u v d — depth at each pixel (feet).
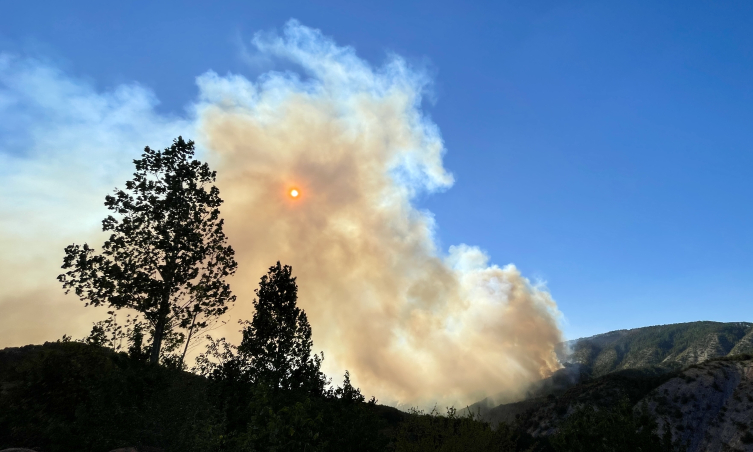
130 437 38.55
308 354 64.75
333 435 37.11
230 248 103.65
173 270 94.07
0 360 75.31
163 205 95.20
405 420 52.95
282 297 75.00
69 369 52.01
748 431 233.55
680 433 258.16
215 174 104.01
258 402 31.81
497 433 50.06
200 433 37.29
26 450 31.42
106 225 92.17
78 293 87.40
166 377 48.60
